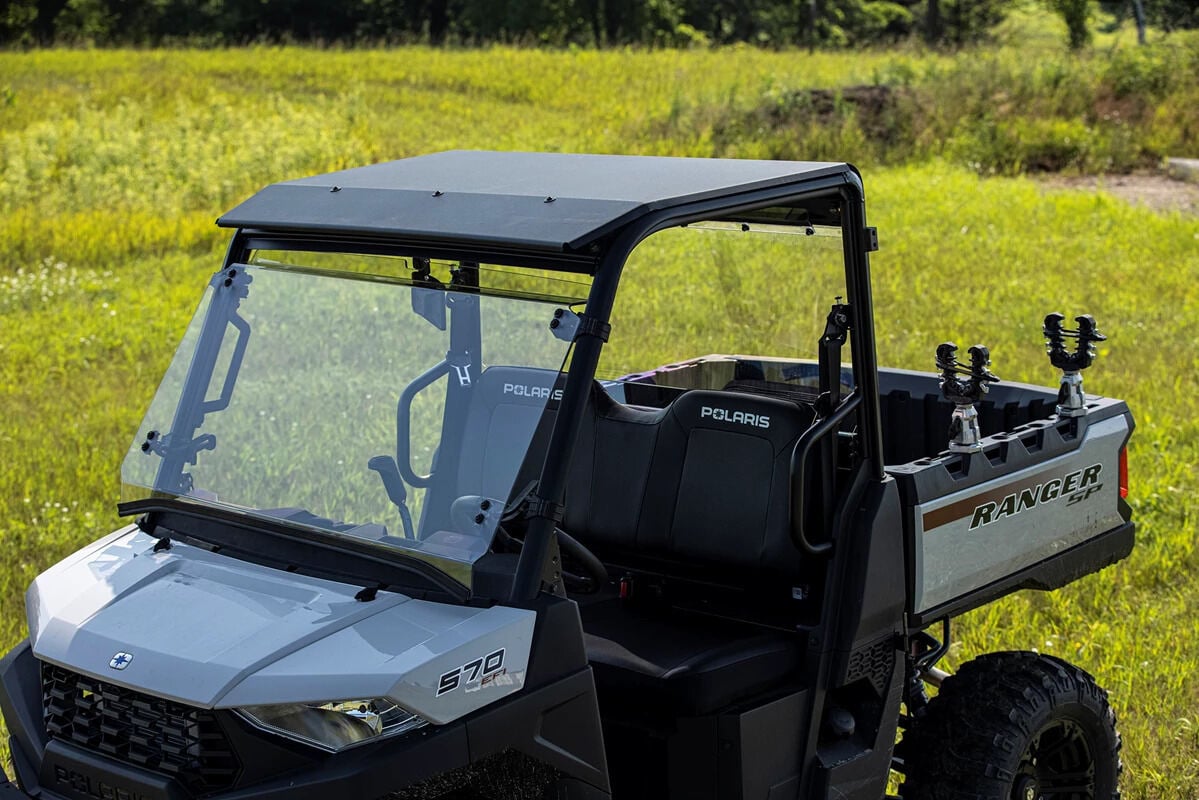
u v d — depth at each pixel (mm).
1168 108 20703
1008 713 3738
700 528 3713
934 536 3643
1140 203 15953
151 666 2691
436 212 3123
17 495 6875
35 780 2918
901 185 17172
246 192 16688
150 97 24734
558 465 2822
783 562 3564
